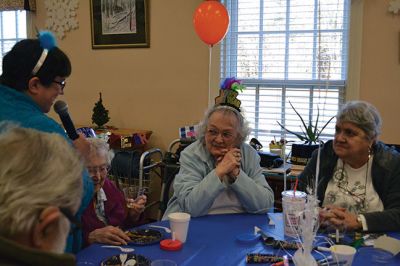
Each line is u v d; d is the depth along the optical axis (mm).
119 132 3807
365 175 2043
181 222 1600
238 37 3699
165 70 3898
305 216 1435
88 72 4262
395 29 3102
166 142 3982
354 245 1610
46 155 676
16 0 4422
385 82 3178
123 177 3383
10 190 628
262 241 1658
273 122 3689
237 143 2172
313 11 3426
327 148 2150
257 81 3689
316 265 1371
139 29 3941
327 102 3463
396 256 1517
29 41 1538
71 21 4254
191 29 3742
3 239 581
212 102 3738
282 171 2941
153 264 1389
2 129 759
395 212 1804
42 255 589
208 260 1480
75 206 693
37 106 1540
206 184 1930
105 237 1633
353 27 3229
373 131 1957
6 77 1533
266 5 3568
